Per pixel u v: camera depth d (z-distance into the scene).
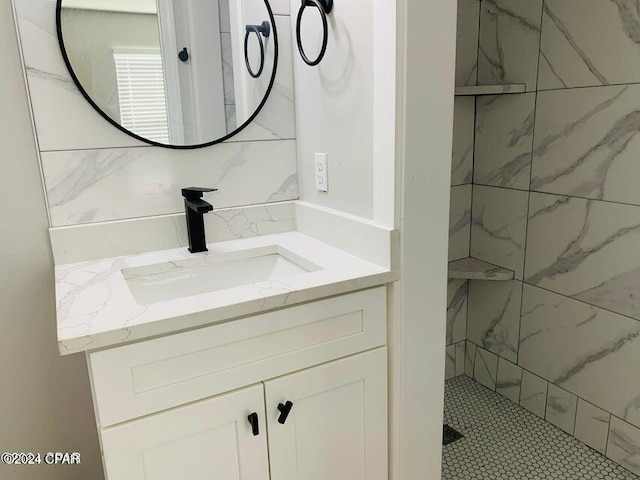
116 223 1.38
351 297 1.17
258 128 1.53
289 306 1.09
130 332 0.92
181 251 1.42
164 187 1.44
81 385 1.47
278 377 1.12
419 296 1.25
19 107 1.26
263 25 1.47
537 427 2.02
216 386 1.04
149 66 1.36
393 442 1.33
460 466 1.81
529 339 2.06
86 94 1.29
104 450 0.95
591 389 1.84
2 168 1.27
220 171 1.50
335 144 1.37
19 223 1.31
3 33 1.21
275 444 1.14
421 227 1.21
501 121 2.02
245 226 1.55
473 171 2.18
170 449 1.02
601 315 1.76
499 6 1.95
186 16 1.38
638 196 1.58
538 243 1.95
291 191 1.62
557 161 1.82
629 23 1.53
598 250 1.73
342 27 1.26
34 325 1.38
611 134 1.63
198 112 1.44
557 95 1.79
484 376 2.32
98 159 1.34
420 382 1.32
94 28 1.28
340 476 1.27
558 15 1.74
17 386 1.40
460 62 2.04
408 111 1.11
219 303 1.01
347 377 1.21
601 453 1.84
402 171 1.15
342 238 1.37
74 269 1.28
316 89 1.42
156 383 0.98
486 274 2.07
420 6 1.07
